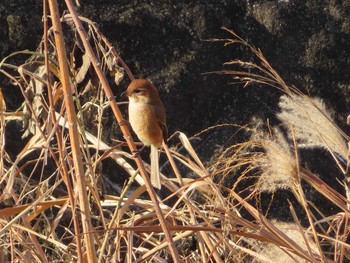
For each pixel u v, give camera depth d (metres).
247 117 13.81
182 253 8.34
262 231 6.98
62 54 6.74
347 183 7.83
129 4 13.94
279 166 7.14
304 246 7.52
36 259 7.79
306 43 14.06
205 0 14.12
